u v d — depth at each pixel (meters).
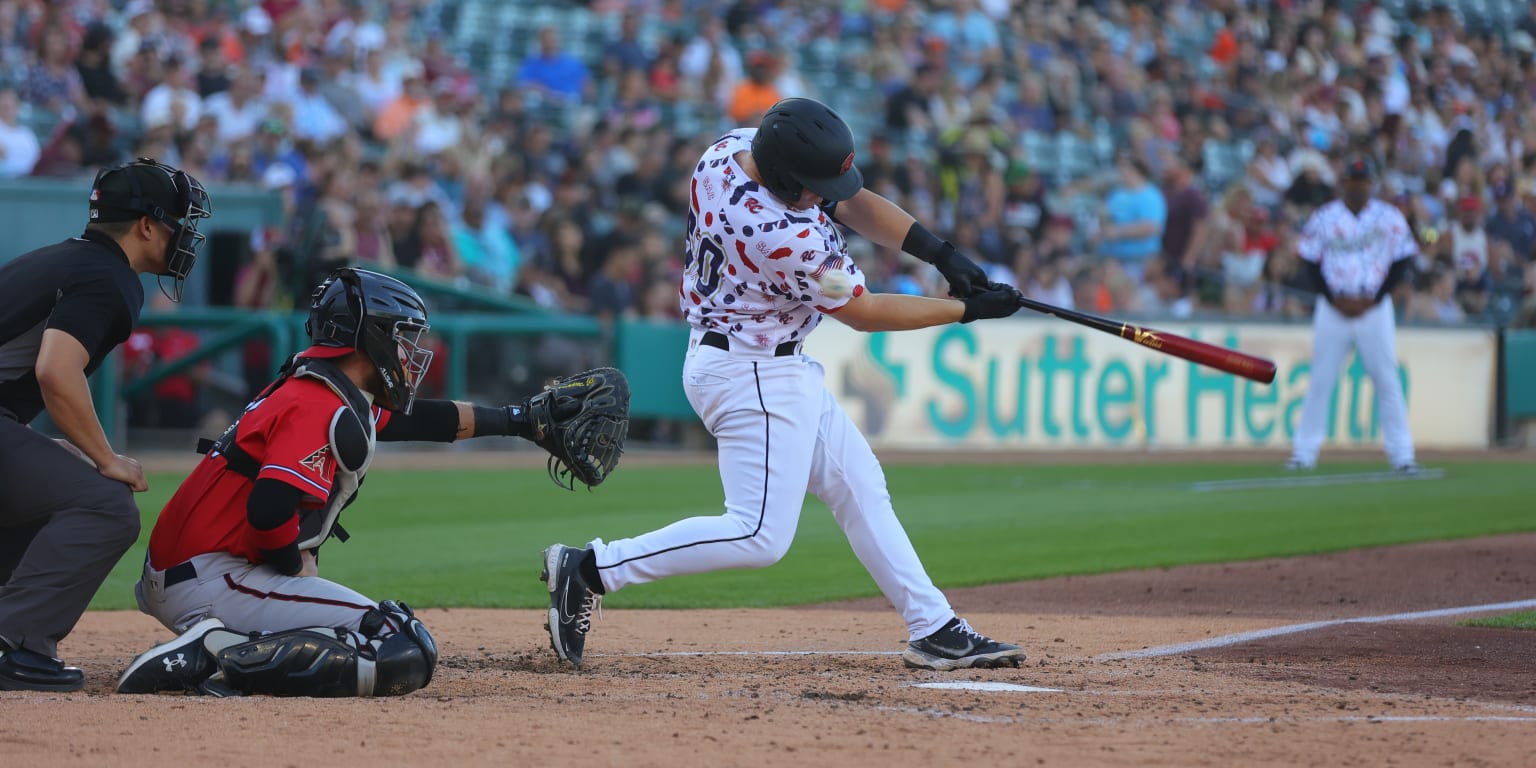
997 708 15.41
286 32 64.62
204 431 51.56
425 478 46.22
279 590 16.56
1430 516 37.69
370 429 16.58
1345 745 13.72
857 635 21.94
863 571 29.81
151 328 51.19
